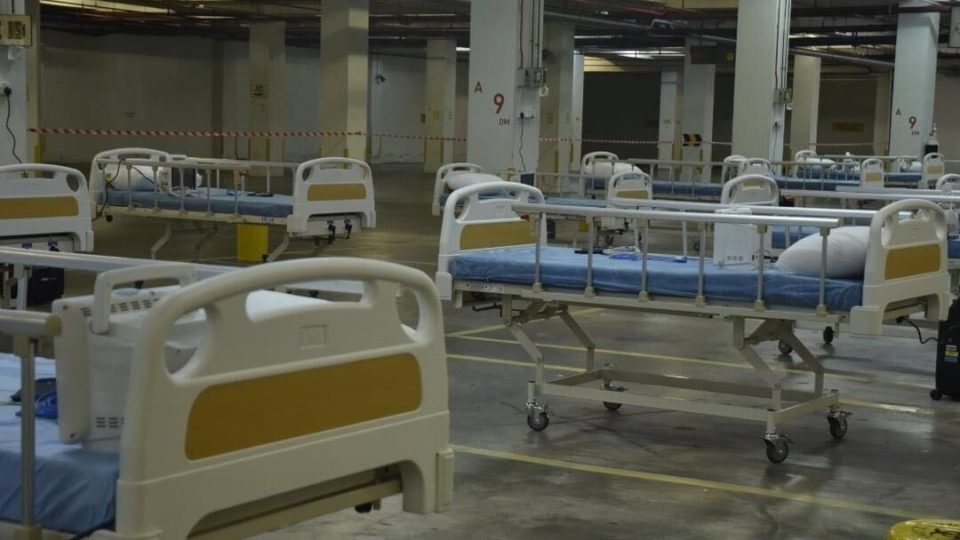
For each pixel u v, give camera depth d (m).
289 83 34.53
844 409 6.66
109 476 2.43
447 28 28.94
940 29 25.50
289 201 10.07
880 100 35.66
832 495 5.01
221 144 33.06
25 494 2.47
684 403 5.76
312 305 2.67
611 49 30.64
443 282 6.06
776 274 5.37
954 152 35.03
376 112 36.78
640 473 5.27
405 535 4.33
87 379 2.59
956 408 6.77
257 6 25.45
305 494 2.77
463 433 5.89
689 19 23.69
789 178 15.59
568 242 14.40
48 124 28.86
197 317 2.72
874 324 5.12
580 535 4.38
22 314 2.43
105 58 30.08
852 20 24.28
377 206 19.98
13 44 8.98
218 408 2.45
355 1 21.11
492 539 4.32
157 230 15.02
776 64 17.06
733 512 4.73
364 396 2.80
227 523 2.59
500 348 8.23
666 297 5.61
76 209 7.85
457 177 12.42
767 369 5.59
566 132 25.73
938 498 5.01
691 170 16.59
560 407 6.55
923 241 5.55
